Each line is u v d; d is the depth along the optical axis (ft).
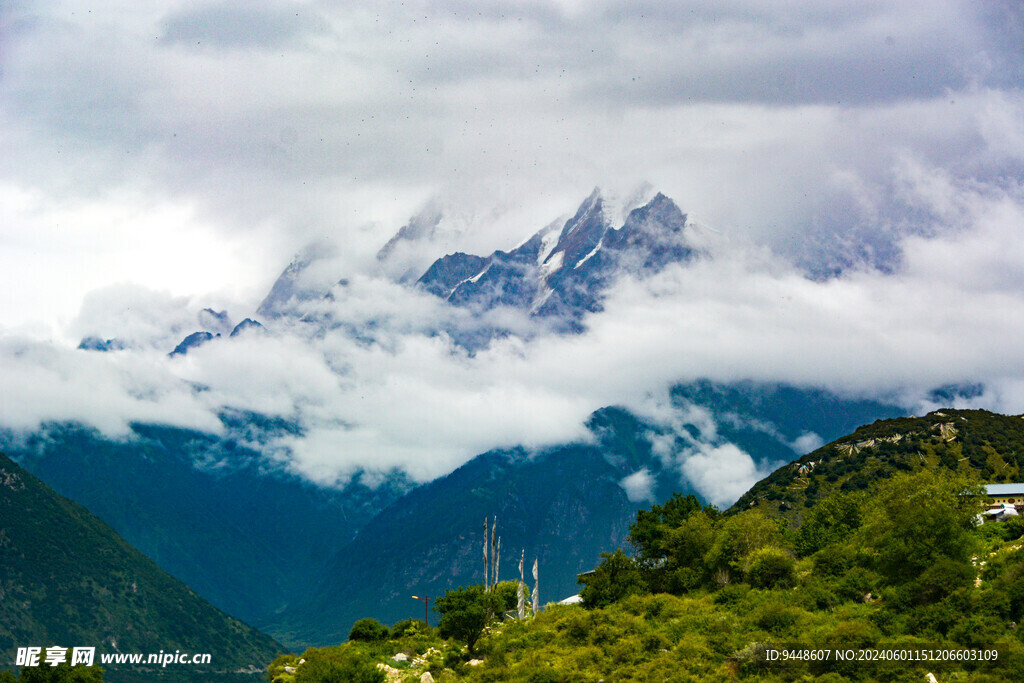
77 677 374.84
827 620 309.83
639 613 355.77
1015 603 280.51
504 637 361.92
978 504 332.60
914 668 266.98
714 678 284.82
